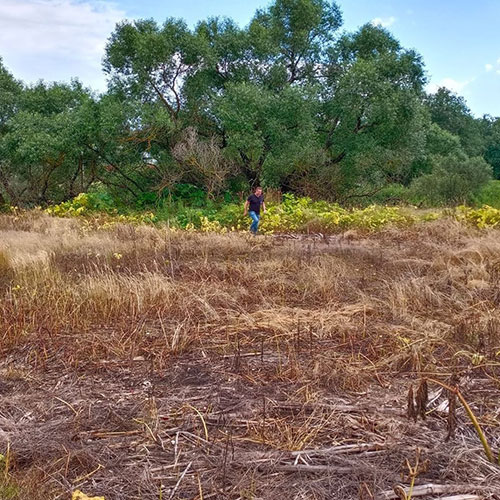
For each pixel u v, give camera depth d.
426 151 30.23
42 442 3.32
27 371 4.52
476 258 8.50
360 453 3.20
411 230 12.97
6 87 24.39
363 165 22.36
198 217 16.62
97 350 4.89
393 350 4.74
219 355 4.79
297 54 23.42
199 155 19.98
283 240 12.14
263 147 20.78
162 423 3.58
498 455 3.10
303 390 4.02
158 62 20.58
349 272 8.14
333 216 14.53
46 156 20.31
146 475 3.00
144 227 13.18
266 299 6.55
